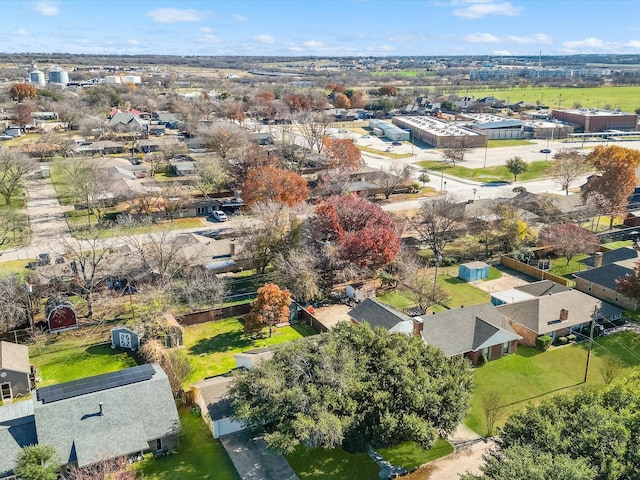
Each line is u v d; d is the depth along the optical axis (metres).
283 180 92.25
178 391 46.56
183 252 72.50
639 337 57.94
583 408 33.47
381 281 71.88
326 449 40.94
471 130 182.50
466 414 39.53
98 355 54.94
